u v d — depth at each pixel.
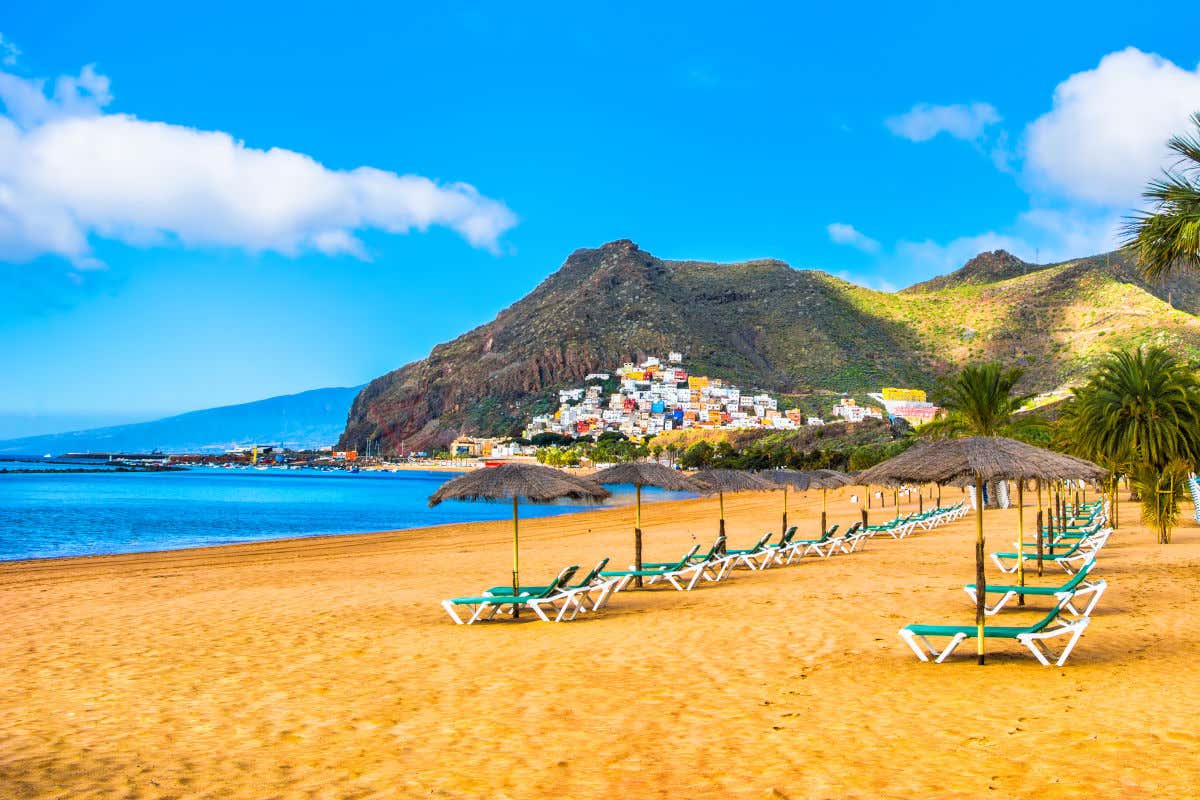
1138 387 21.67
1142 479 23.31
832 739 6.32
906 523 29.05
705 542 29.58
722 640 10.45
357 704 7.61
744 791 5.23
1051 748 5.97
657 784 5.39
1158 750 5.85
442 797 5.20
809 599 13.80
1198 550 20.27
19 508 74.44
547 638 10.86
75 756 6.12
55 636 11.45
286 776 5.63
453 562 22.72
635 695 7.82
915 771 5.54
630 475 16.23
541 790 5.30
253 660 9.68
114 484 149.12
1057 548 19.73
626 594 15.32
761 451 170.75
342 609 13.74
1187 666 8.59
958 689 7.86
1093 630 10.70
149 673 9.05
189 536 45.69
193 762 5.95
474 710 7.34
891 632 10.79
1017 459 9.42
